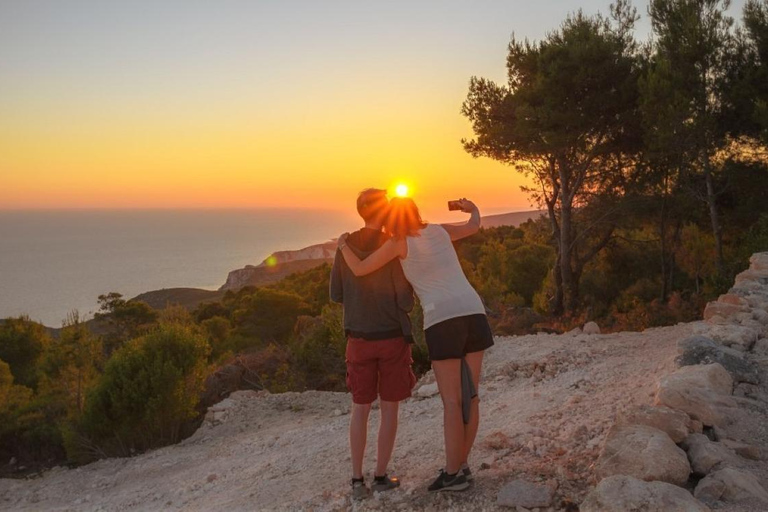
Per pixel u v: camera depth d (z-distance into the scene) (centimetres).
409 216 382
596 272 2498
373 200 396
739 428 379
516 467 387
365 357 402
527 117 1853
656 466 309
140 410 875
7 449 920
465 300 374
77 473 816
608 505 281
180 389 898
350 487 439
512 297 2405
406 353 407
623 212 2009
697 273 2097
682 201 1933
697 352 484
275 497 486
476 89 2048
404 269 386
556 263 2128
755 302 723
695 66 1745
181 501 584
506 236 4716
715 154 1812
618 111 1858
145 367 893
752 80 1706
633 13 1888
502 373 759
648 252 2409
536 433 452
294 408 936
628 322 1190
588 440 407
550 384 652
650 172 1975
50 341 3800
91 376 1041
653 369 551
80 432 891
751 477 309
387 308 399
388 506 374
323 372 1091
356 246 398
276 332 4506
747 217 1856
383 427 406
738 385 452
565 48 1848
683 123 1681
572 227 2169
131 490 691
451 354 366
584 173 1972
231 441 825
